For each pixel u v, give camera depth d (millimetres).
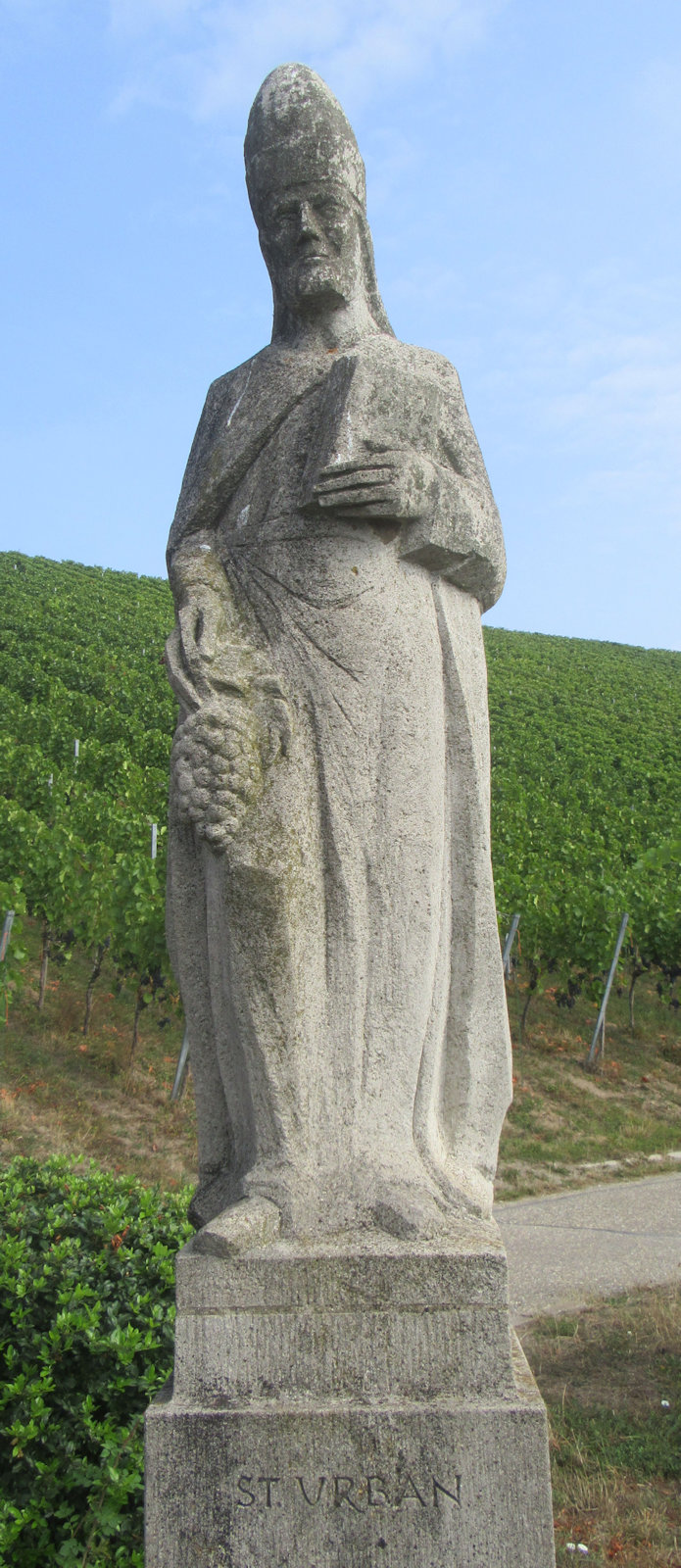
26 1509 3727
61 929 12648
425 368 2938
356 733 2703
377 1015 2676
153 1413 2301
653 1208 9305
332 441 2689
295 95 2928
